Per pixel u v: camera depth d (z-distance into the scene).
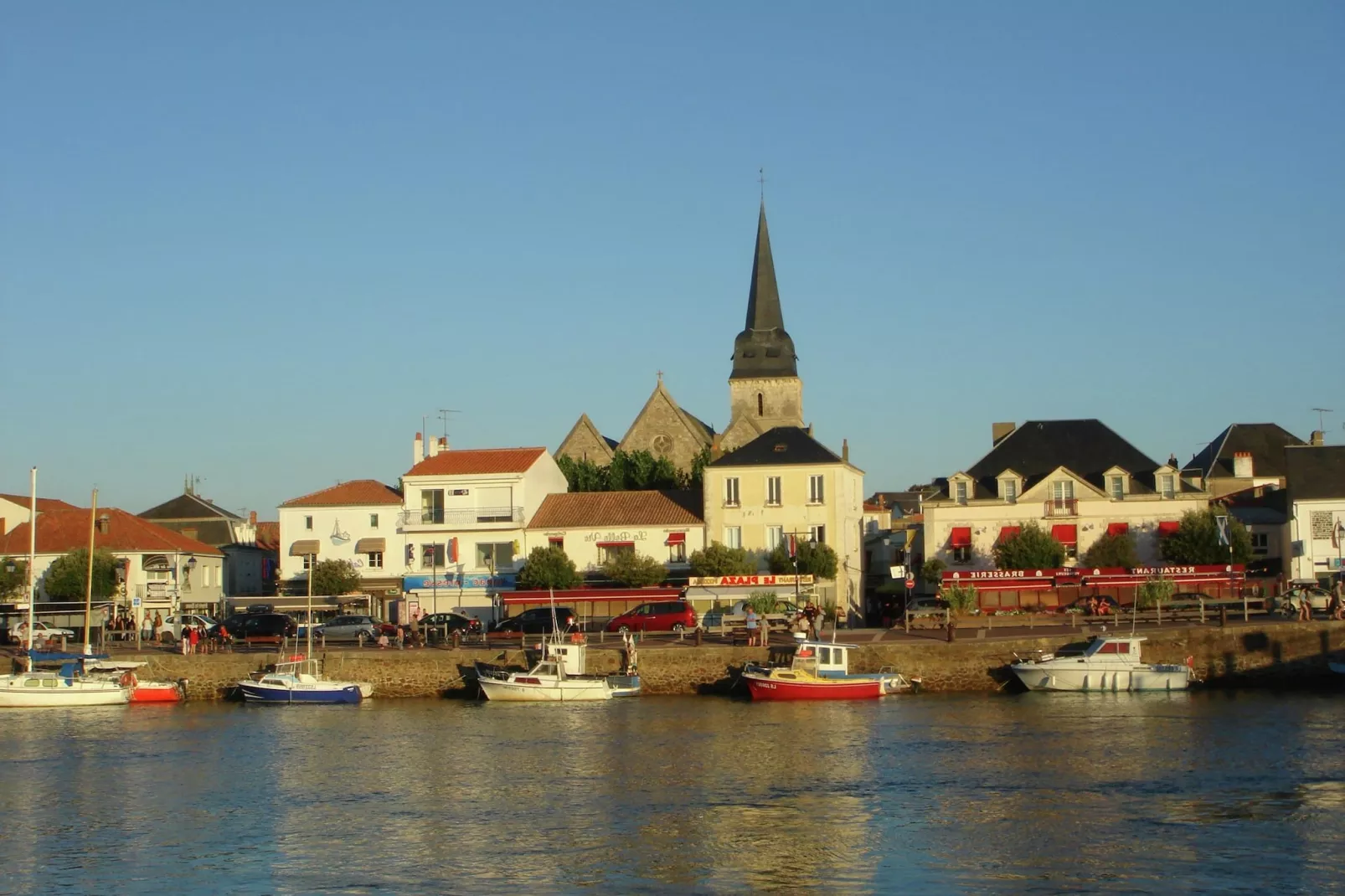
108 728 62.81
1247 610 75.69
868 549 119.44
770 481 96.31
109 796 47.19
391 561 101.88
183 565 104.38
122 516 105.31
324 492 104.94
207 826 42.81
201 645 78.88
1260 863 36.25
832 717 61.75
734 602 85.12
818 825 41.34
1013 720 59.25
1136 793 44.25
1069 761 49.53
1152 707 62.62
